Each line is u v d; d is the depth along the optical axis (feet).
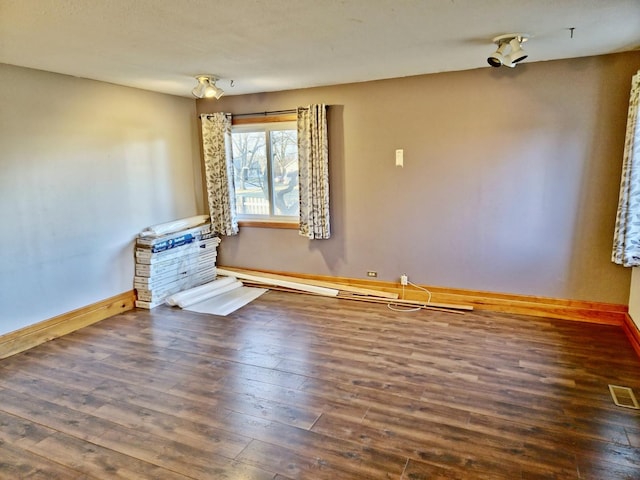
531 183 12.99
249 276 17.40
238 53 10.49
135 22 8.00
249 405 8.94
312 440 7.77
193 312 14.51
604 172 12.16
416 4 7.40
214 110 17.47
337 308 14.57
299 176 15.98
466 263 14.24
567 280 13.03
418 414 8.46
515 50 9.58
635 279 11.66
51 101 12.31
